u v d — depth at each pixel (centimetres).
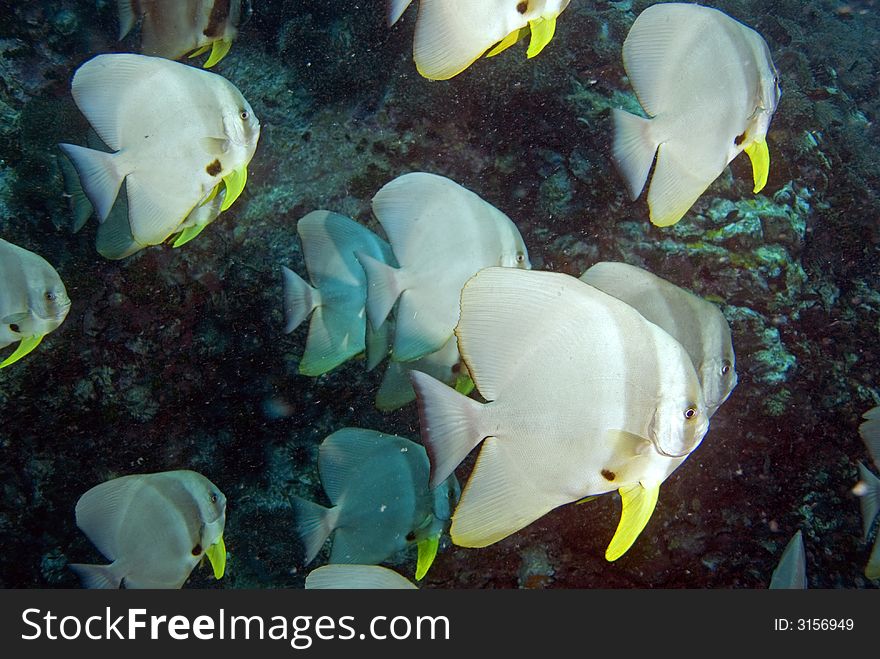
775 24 353
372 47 263
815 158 266
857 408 238
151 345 240
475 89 252
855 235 263
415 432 242
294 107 275
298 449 249
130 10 192
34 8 285
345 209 257
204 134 157
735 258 241
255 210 256
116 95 156
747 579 216
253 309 244
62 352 228
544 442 116
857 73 419
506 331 117
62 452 233
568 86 255
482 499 117
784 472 229
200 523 173
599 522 215
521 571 219
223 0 191
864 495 205
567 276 116
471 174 259
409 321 169
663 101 146
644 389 115
